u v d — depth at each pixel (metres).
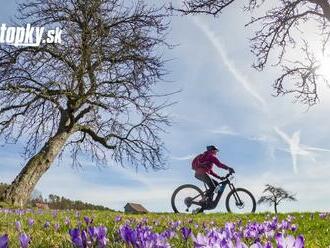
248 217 11.12
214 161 15.38
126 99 21.91
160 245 2.04
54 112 21.67
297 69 17.78
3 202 19.09
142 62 21.89
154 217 9.61
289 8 17.39
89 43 20.97
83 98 21.27
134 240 2.03
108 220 7.46
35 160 20.38
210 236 2.11
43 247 3.65
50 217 7.93
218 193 15.52
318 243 4.96
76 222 6.58
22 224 5.74
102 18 21.59
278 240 1.57
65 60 20.80
